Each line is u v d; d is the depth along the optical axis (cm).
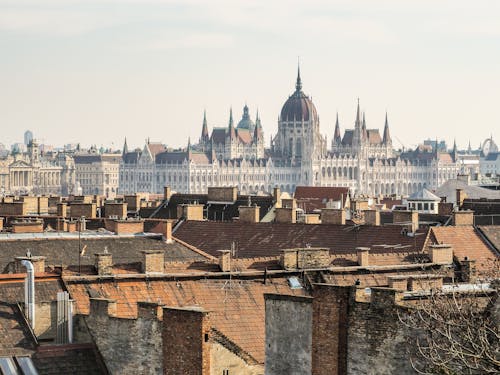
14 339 14500
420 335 12344
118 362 14188
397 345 12462
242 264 18812
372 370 12638
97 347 14400
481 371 12156
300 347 13475
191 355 13262
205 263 18800
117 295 15988
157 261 17712
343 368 12850
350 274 17862
